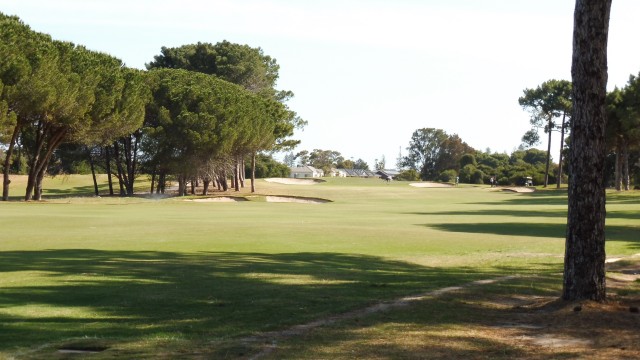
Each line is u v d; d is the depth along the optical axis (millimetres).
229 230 27781
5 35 48031
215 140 68125
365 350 8625
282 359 8164
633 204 58750
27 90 47906
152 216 38812
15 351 8414
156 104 69375
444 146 192375
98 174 109625
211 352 8461
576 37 11352
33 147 66125
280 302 11781
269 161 136875
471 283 14289
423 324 10156
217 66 96688
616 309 11109
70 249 20281
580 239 11508
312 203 68000
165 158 69062
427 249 21812
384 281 14438
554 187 105812
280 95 108188
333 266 17094
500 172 139500
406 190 92938
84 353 8375
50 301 11695
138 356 8250
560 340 9281
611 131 78000
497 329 9961
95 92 55656
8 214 37969
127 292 12672
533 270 16953
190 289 13102
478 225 33188
